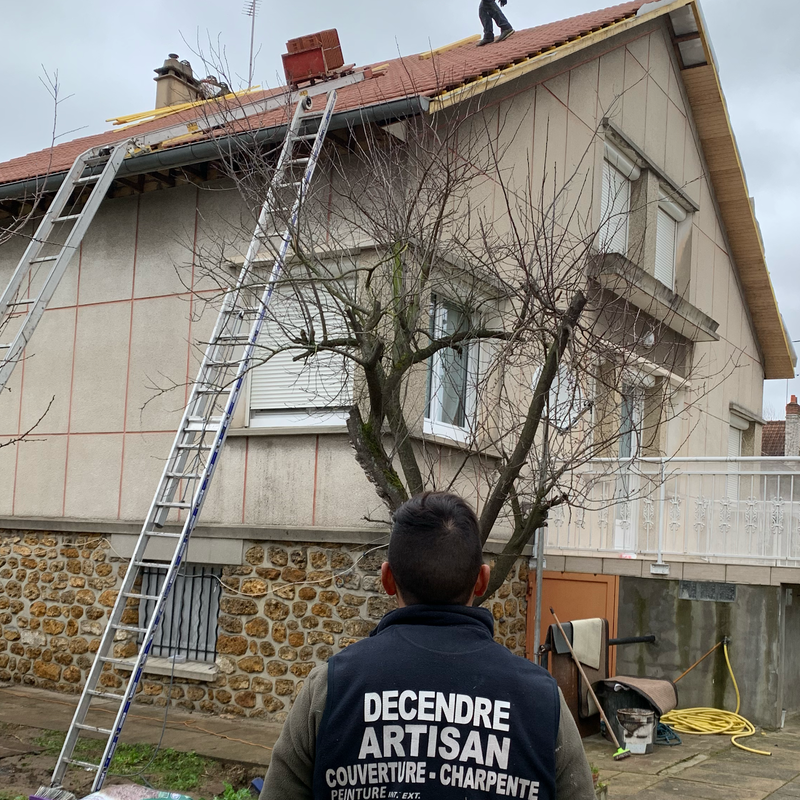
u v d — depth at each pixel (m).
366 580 7.61
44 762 6.39
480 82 7.75
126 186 9.38
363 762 1.84
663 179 12.12
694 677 8.79
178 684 8.38
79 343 9.59
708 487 12.73
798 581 8.36
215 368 6.88
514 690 1.89
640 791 6.14
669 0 11.44
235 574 8.27
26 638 9.44
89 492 9.30
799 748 7.67
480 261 5.91
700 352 12.90
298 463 8.04
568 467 5.25
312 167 6.44
